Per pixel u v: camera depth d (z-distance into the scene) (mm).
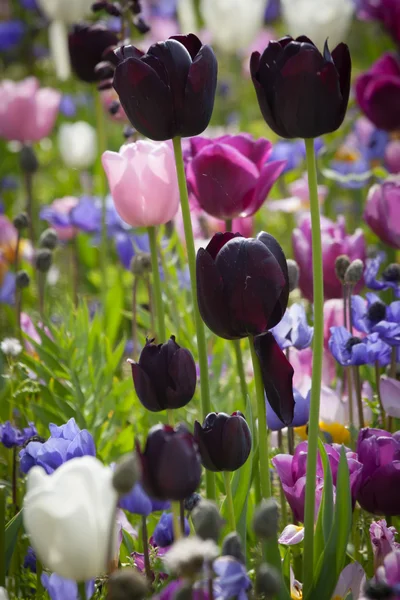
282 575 1312
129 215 1536
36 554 1404
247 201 1591
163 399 1312
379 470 1355
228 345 1792
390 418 1553
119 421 1703
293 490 1370
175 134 1356
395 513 1371
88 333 1773
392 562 1249
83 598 1255
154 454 1212
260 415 1326
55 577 1286
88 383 1711
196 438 1275
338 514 1328
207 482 1355
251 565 1401
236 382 1737
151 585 1345
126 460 1163
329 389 1554
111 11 1939
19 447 1607
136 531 1501
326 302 1663
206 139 1628
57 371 1723
